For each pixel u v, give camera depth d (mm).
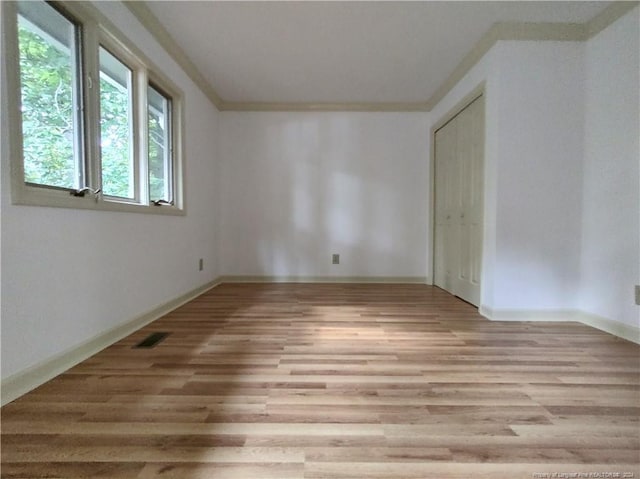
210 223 3697
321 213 4055
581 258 2441
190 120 3105
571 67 2393
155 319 2406
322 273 4078
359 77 3289
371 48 2732
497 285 2461
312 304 2928
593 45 2324
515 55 2393
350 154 4031
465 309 2773
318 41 2631
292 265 4078
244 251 4078
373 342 1955
